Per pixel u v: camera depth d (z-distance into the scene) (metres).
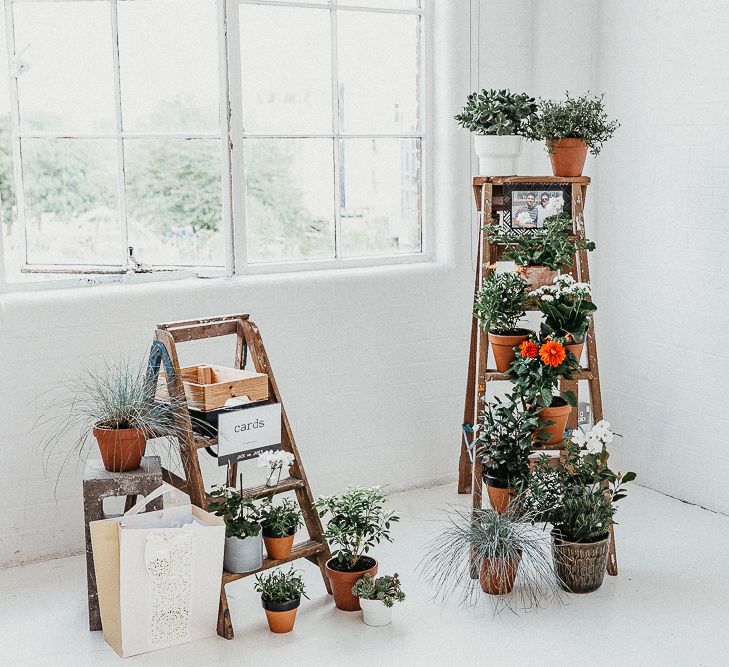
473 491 3.73
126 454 3.35
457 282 4.73
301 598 3.61
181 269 4.25
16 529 3.92
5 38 3.90
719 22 4.09
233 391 3.45
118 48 4.04
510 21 4.68
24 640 3.31
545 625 3.35
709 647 3.18
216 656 3.18
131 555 3.09
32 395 3.88
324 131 4.47
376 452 4.64
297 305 4.34
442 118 4.66
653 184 4.48
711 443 4.33
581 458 3.65
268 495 3.51
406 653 3.18
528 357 3.54
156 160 4.15
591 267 4.85
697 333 4.34
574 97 4.69
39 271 4.05
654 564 3.83
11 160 3.97
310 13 4.36
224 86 4.17
